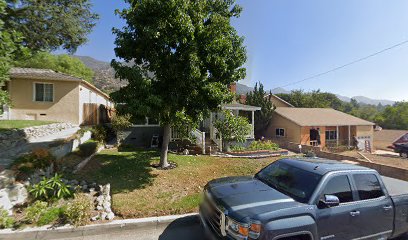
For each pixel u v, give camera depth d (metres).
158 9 6.96
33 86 15.53
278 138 25.94
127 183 7.09
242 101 26.75
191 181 7.63
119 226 4.63
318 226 3.38
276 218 3.16
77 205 4.65
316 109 30.22
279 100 37.34
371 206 3.89
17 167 5.76
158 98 7.07
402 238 4.67
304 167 4.25
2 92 5.45
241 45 8.30
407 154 19.38
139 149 13.01
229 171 9.34
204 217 4.14
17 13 10.85
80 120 16.81
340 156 15.23
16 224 4.45
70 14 12.30
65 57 36.94
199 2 7.56
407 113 48.00
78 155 9.47
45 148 7.63
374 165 12.12
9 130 9.38
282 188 4.02
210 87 7.42
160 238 4.41
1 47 4.98
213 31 7.45
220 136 14.61
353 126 27.09
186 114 8.22
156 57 7.52
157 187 6.88
